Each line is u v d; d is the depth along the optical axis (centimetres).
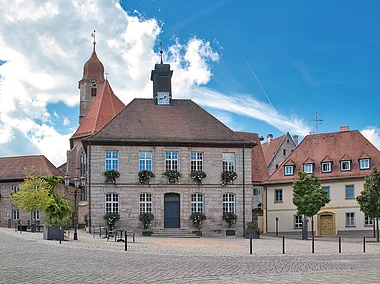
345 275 1658
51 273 1545
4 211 6656
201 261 2098
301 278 1567
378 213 4206
